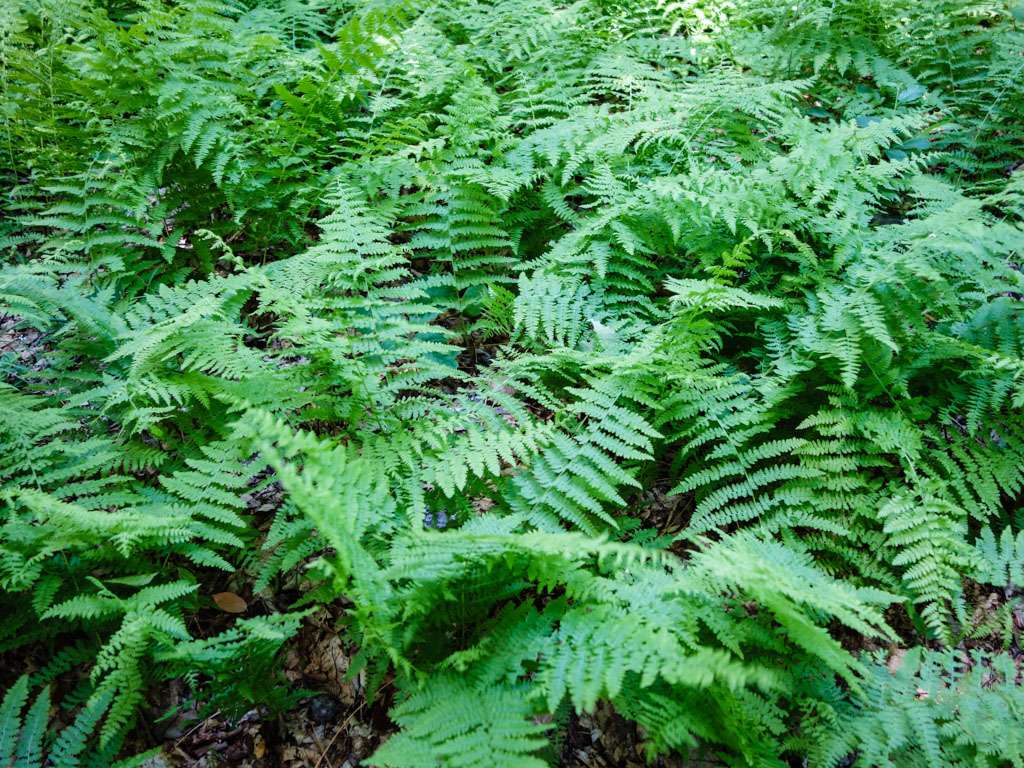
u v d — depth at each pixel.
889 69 5.52
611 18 6.43
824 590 2.64
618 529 3.16
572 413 3.41
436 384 4.01
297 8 6.41
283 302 3.32
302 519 3.00
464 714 2.31
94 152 4.59
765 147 4.83
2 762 2.38
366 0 6.32
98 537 2.79
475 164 4.50
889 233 3.95
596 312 4.00
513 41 5.88
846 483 3.29
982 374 3.57
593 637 2.38
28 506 2.88
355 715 2.85
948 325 3.76
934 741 2.57
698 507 3.28
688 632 2.53
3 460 3.06
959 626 3.13
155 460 3.33
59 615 2.68
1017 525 3.42
